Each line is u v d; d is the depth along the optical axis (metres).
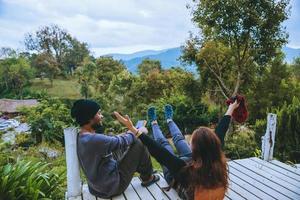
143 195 3.63
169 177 3.40
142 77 40.28
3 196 4.00
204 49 20.53
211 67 21.98
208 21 19.27
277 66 21.44
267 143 4.89
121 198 3.57
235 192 3.77
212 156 2.20
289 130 8.93
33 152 12.05
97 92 54.84
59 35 90.00
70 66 91.44
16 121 26.20
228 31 19.33
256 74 21.97
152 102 34.06
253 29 19.22
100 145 3.27
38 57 82.88
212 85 22.95
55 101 24.12
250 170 4.49
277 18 18.91
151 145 2.51
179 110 27.00
